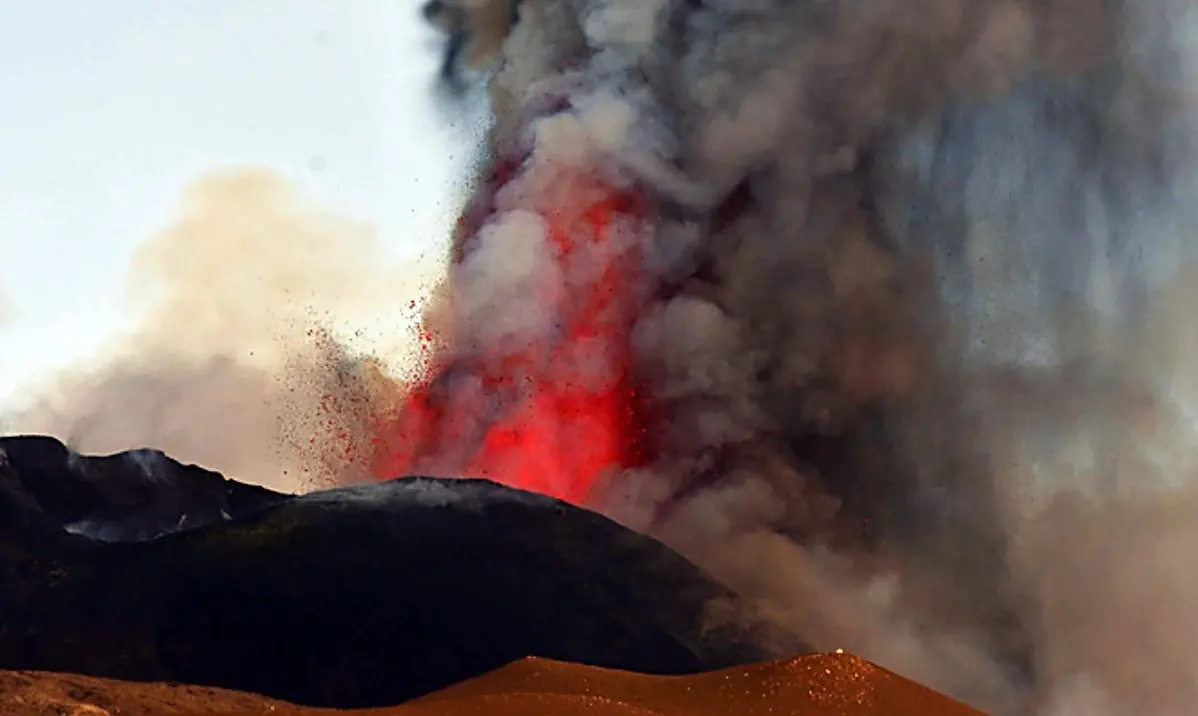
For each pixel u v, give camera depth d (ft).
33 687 166.61
